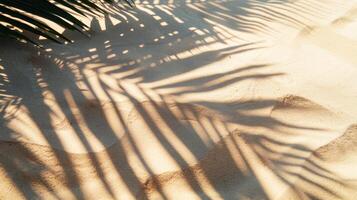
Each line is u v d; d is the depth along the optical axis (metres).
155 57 2.60
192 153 1.97
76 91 2.23
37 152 1.88
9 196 1.71
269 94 2.40
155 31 2.87
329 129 2.21
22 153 1.87
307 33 3.09
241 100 2.33
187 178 1.87
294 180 1.91
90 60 2.49
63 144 1.94
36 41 2.60
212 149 2.01
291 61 2.73
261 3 3.48
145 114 2.14
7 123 1.99
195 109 2.21
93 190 1.78
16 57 2.42
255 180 1.90
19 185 1.76
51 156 1.88
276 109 2.30
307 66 2.70
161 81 2.39
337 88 2.53
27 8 2.32
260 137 2.11
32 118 2.04
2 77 2.26
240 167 1.95
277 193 1.85
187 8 3.23
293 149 2.06
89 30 2.78
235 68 2.58
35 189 1.75
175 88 2.34
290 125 2.21
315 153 2.05
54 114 2.08
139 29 2.86
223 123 2.15
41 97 2.17
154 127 2.08
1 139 1.91
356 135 2.18
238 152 2.01
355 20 3.36
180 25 2.97
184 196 1.80
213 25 3.04
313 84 2.54
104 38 2.72
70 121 2.05
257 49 2.80
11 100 2.12
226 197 1.81
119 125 2.07
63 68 2.39
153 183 1.83
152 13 3.08
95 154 1.92
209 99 2.29
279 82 2.51
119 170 1.86
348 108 2.36
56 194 1.75
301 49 2.88
